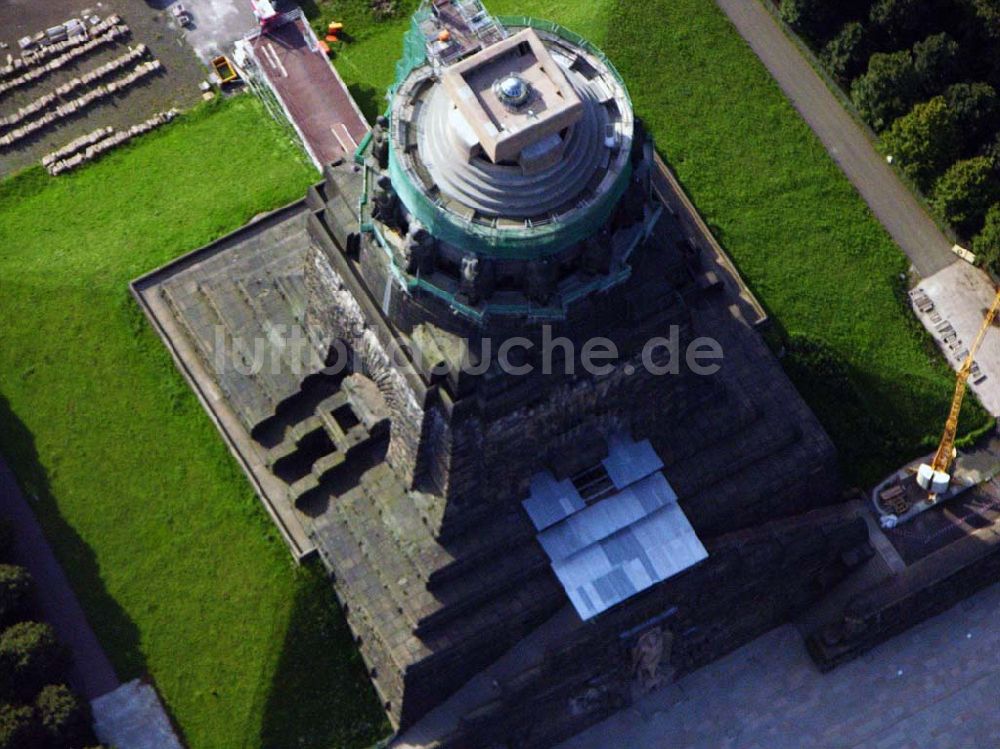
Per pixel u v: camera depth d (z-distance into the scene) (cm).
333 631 11900
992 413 13025
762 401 12156
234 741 11744
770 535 12019
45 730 11338
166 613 11962
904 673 12456
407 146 10031
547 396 10769
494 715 11594
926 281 13425
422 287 10231
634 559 11431
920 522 12662
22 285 12975
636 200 10288
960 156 13575
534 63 9788
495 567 11425
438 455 10981
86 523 12200
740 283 13100
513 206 9838
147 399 12556
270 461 12100
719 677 12456
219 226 13238
